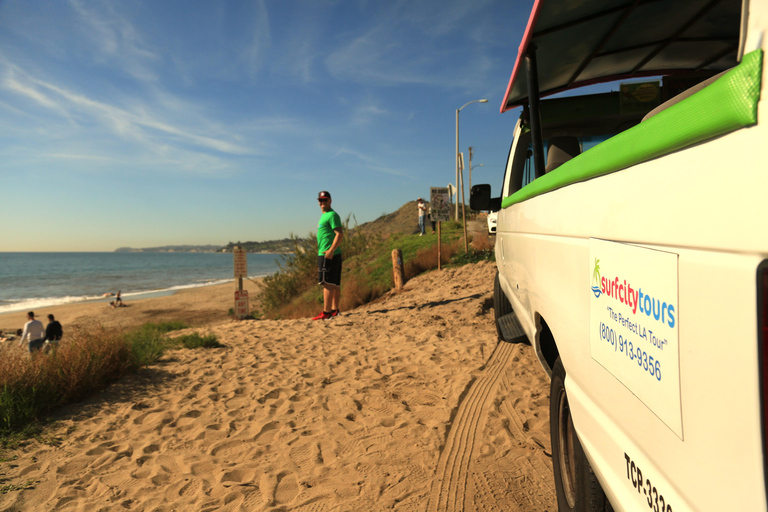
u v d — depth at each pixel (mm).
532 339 2768
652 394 1091
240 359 5676
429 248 14469
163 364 5492
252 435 3617
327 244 8375
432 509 2582
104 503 2766
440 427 3535
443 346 5746
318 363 5391
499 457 3094
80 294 48781
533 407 3848
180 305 30656
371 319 7898
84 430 3768
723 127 788
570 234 1745
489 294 8469
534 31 2969
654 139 1033
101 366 4703
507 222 3725
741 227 758
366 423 3734
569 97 3701
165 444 3514
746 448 764
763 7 719
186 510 2688
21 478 3047
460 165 25406
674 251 981
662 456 1054
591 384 1532
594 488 1688
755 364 735
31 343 10680
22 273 97250
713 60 3764
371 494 2760
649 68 3945
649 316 1097
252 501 2746
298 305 13133
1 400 3863
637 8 2875
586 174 1532
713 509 856
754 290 729
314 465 3129
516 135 4062
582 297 1608
